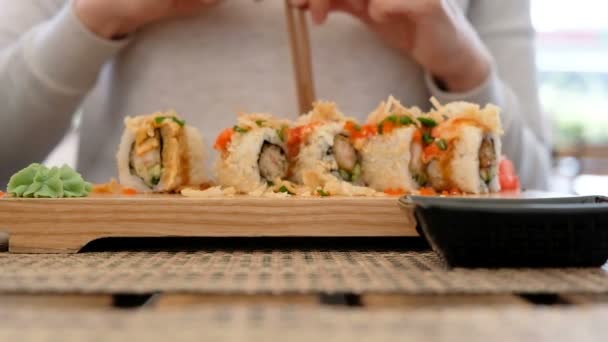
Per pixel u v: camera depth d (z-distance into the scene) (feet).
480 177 1.92
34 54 2.30
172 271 1.35
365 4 2.23
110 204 1.53
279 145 1.92
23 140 2.40
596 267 1.38
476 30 2.69
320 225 1.55
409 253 1.51
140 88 2.41
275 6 2.40
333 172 1.89
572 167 4.90
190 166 1.97
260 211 1.55
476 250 1.36
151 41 2.40
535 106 2.62
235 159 1.87
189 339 0.95
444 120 1.94
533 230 1.36
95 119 2.58
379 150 1.88
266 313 1.11
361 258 1.46
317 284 1.28
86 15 2.23
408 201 1.43
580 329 1.02
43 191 1.55
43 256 1.48
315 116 1.96
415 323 1.06
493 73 2.28
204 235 1.54
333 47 2.41
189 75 2.39
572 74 6.22
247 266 1.39
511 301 1.24
